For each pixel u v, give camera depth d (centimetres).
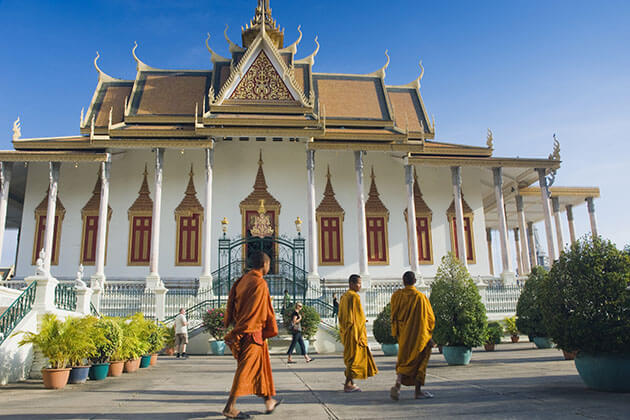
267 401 530
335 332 1762
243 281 534
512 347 1714
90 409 600
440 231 2764
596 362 668
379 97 3053
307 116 2639
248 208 2672
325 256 2656
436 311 1084
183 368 1220
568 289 719
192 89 2928
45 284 1124
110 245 2559
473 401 588
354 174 2773
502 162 2595
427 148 2588
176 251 2578
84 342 910
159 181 2367
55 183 2372
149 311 1930
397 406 569
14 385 912
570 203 3378
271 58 2714
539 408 535
